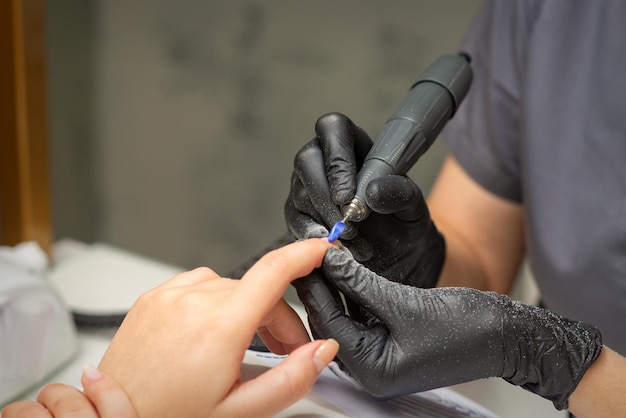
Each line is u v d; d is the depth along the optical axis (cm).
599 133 62
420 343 42
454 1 92
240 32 107
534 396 62
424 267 54
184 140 117
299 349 42
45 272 76
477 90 71
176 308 42
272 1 103
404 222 51
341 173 46
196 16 109
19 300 56
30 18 71
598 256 61
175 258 124
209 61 111
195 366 40
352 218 45
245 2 105
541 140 64
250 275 42
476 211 74
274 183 111
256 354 47
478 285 70
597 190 62
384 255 51
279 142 109
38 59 74
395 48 97
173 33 112
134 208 125
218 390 40
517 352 43
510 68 68
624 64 61
